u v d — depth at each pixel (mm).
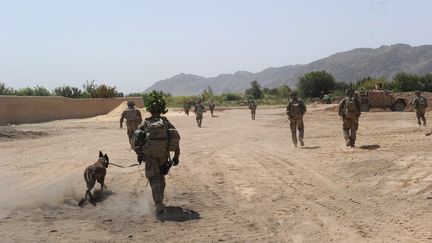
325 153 14031
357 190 8953
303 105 16344
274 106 75125
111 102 53312
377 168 10750
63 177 11266
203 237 6387
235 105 84438
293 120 16406
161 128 7793
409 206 7570
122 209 8094
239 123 33719
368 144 15586
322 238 6199
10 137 22609
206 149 16875
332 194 8727
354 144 15180
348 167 11258
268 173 11258
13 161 14500
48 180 10898
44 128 31281
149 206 8297
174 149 7926
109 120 42500
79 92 60344
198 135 23359
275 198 8609
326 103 74812
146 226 7004
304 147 16141
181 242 6199
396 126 24469
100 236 6508
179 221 7250
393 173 10125
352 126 15094
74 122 39781
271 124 31547
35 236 6508
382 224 6703
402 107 44875
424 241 5848
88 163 13750
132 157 14969
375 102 45281
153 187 7738
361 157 12578
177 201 8648
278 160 13320
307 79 92875
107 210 8047
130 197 9023
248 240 6215
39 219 7449
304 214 7430
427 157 11750
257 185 9844
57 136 24359
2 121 36844
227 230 6695
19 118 38812
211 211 7848
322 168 11508
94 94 59906
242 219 7273
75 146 18953
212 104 46281
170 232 6660
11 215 7715
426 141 15477
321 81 91500
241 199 8656
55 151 17234
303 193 8922
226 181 10453
